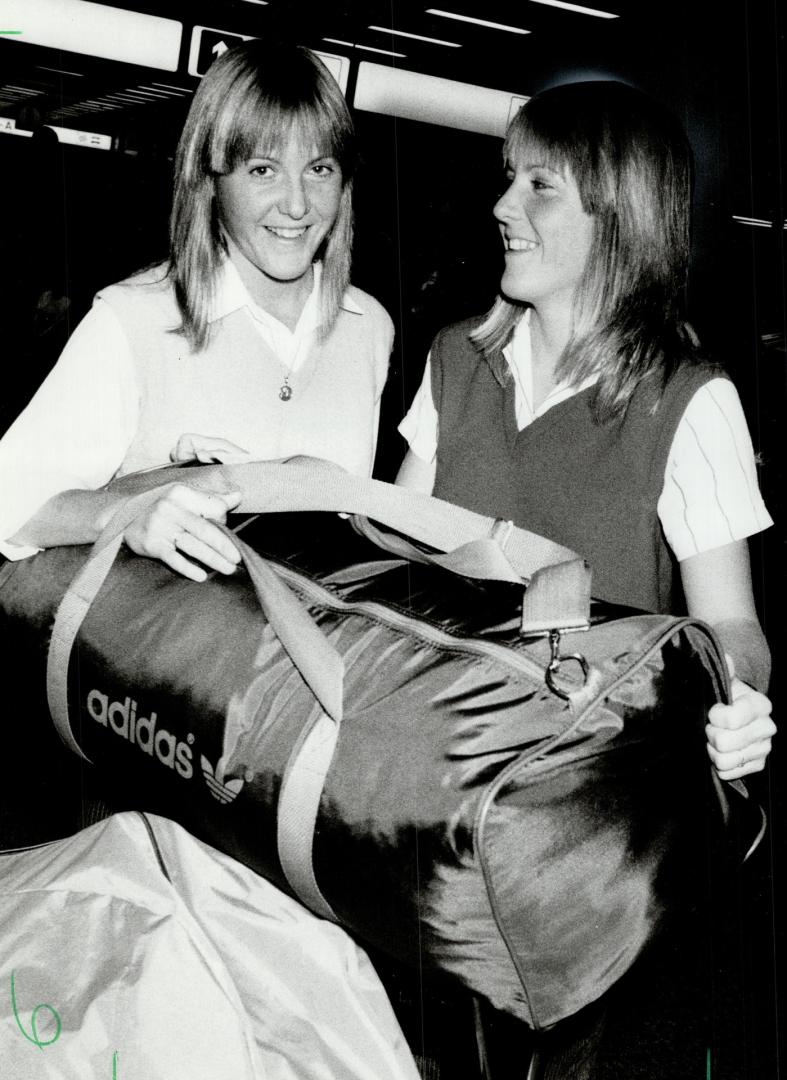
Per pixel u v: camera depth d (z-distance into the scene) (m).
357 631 0.84
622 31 3.89
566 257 1.08
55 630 0.99
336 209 1.24
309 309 1.33
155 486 1.04
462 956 0.77
